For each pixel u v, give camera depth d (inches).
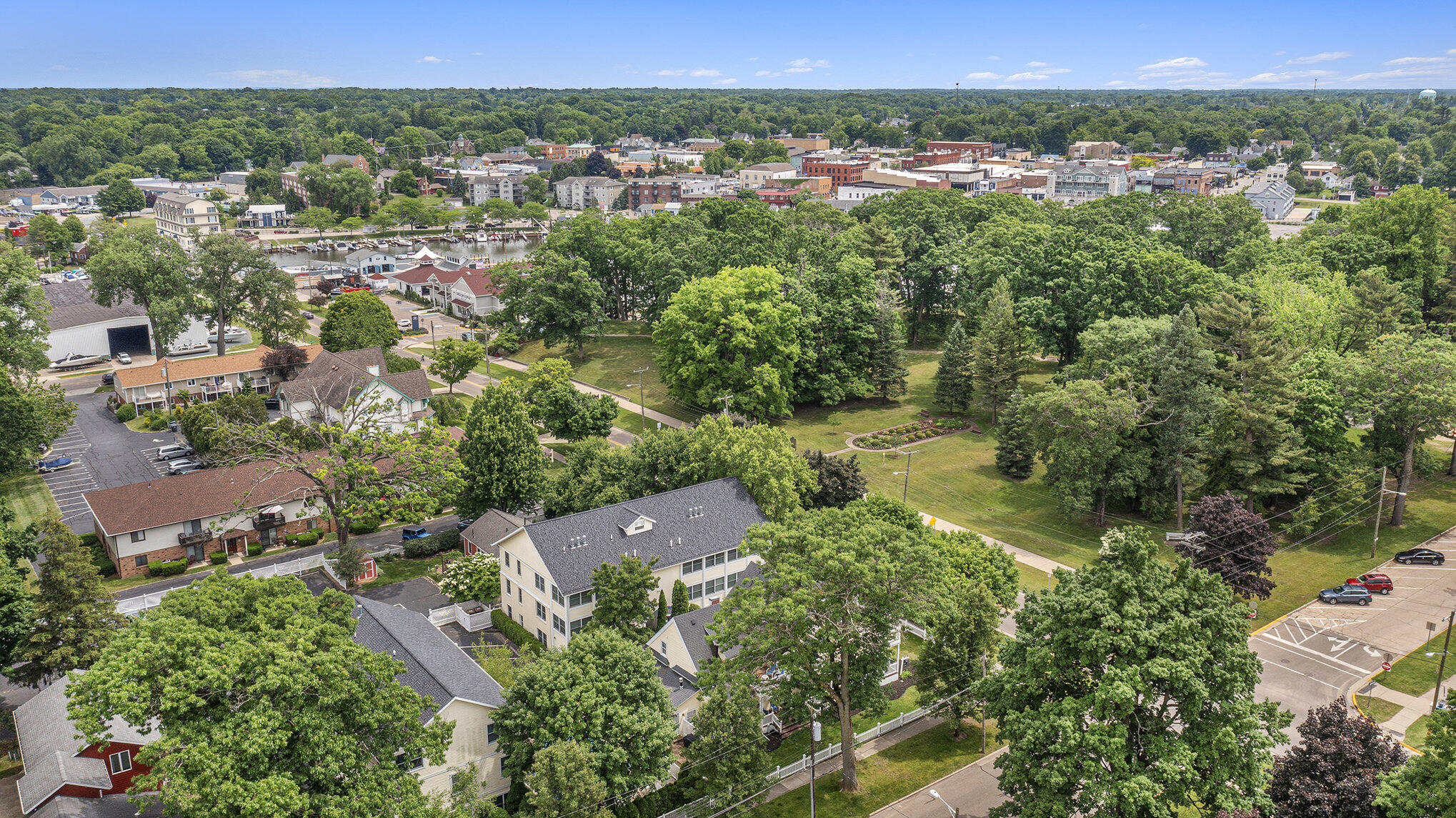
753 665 1870.1
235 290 5088.6
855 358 4384.8
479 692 1866.4
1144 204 5940.0
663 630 2278.5
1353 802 1470.2
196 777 1283.2
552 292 5275.6
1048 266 4446.4
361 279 7608.3
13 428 3385.8
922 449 3927.2
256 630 1544.0
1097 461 3097.9
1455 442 3786.9
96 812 1669.5
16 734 2005.4
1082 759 1498.5
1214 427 3112.7
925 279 5403.5
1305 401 3157.0
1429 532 3097.9
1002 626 2588.6
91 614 2058.3
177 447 3937.0
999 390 4175.7
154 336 4911.4
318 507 3262.8
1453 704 1503.4
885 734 2185.0
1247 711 1482.5
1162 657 1451.8
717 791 1760.6
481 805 1646.2
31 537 2471.7
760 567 1905.8
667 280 5142.7
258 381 4731.8
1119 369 3297.2
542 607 2474.2
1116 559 1632.6
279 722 1338.6
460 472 3038.9
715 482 2770.7
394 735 1512.1
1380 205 5123.0
